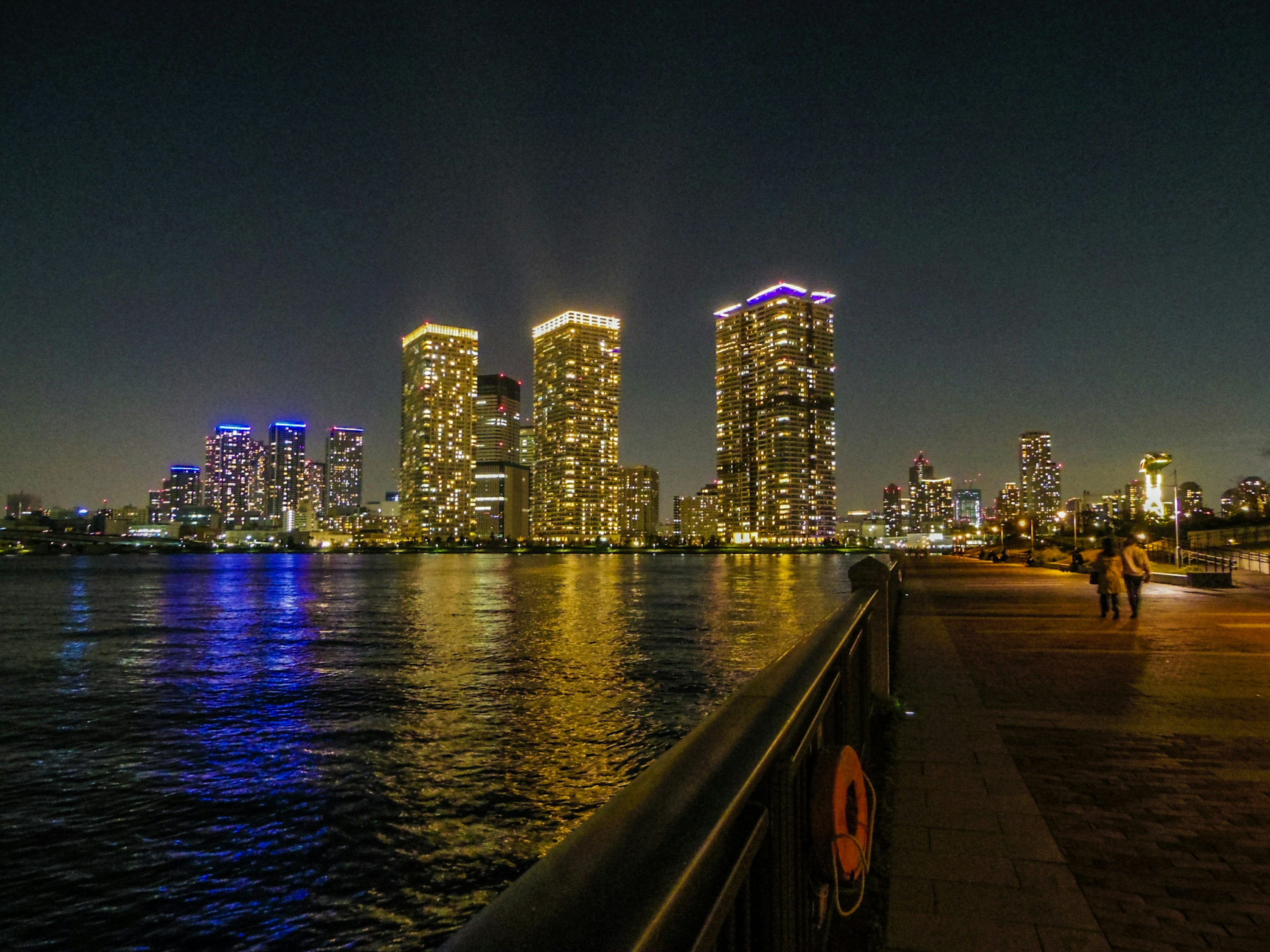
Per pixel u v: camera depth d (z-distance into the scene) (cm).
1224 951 307
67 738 1656
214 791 1234
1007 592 2497
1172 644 1223
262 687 2245
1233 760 579
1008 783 527
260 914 827
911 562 6269
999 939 319
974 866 393
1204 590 2466
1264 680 908
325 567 19412
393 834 1024
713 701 1884
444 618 4744
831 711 387
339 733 1614
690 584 9750
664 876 117
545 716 1734
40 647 3403
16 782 1307
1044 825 450
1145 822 453
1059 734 662
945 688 870
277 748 1505
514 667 2536
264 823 1079
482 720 1703
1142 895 359
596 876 110
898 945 316
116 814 1134
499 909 95
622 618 4606
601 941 92
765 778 224
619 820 133
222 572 16138
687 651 2961
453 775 1270
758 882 215
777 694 243
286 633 3919
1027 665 1027
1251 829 441
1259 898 355
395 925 798
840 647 359
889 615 916
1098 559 1655
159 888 888
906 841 429
